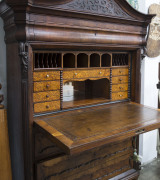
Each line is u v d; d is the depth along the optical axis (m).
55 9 1.40
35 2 1.32
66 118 1.57
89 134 1.29
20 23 1.34
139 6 2.32
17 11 1.31
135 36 1.89
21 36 1.35
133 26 1.85
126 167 2.12
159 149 2.96
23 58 1.39
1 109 1.62
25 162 1.54
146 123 1.50
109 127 1.41
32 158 1.54
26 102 1.45
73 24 1.52
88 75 1.75
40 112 1.57
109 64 1.88
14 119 1.65
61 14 1.45
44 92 1.57
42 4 1.35
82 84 2.17
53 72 1.58
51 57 1.60
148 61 2.43
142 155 2.60
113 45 1.75
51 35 1.44
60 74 1.61
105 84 1.96
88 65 1.73
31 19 1.36
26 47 1.39
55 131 1.33
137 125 1.46
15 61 1.53
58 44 1.49
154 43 2.42
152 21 2.34
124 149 2.06
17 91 1.54
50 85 1.58
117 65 2.00
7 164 1.66
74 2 1.47
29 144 1.50
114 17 1.67
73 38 1.53
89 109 1.80
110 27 1.71
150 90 2.51
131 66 2.02
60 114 1.65
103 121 1.52
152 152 2.72
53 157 1.64
